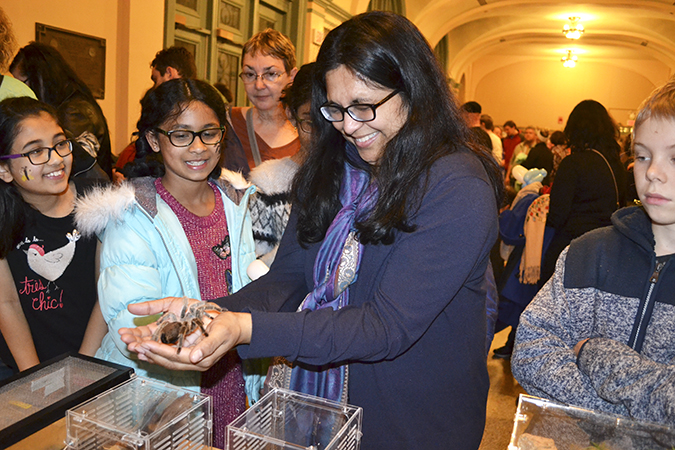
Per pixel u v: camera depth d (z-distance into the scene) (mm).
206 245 1557
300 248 1307
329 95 1056
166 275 1470
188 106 1449
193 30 4809
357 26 1014
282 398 996
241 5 5434
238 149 2414
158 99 1462
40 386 964
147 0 4141
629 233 1091
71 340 1633
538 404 921
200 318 958
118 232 1401
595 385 988
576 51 16922
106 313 1372
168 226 1445
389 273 1031
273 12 6137
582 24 13406
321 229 1238
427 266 999
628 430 873
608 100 17750
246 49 2412
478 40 14211
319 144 1254
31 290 1558
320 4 6605
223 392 1524
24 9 3334
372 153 1120
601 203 3088
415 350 1112
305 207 1261
